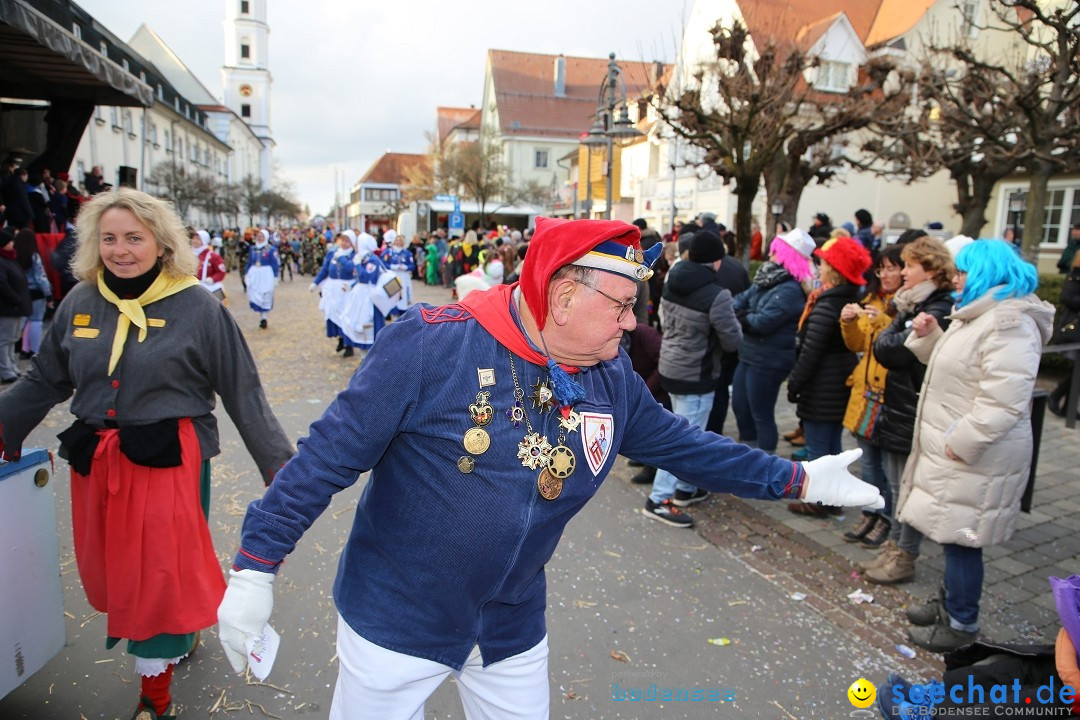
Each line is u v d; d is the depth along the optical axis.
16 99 11.16
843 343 4.19
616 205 25.62
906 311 3.45
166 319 2.21
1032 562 3.88
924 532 2.93
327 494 1.42
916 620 3.16
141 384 2.19
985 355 2.65
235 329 2.33
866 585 3.58
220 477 4.70
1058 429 6.50
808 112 12.76
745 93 11.12
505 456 1.37
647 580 3.59
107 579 2.21
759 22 21.02
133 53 33.56
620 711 2.60
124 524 2.20
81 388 2.21
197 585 2.29
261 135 83.44
